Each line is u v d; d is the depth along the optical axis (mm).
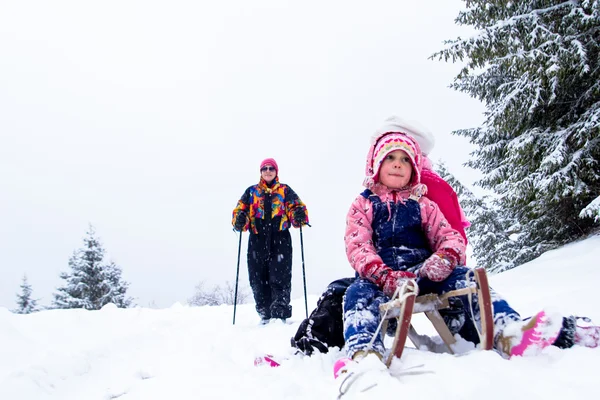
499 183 10609
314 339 2422
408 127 2785
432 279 2168
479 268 1841
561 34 8320
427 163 2926
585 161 7965
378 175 2656
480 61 8797
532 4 8836
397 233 2480
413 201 2547
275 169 5867
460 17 9773
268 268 5648
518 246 12141
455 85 11609
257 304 5605
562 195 8078
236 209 5805
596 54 8141
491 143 11969
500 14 9281
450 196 2744
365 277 2258
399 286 1909
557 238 9906
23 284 33094
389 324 2352
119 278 26969
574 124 8312
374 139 2781
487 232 14531
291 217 5742
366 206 2564
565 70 7773
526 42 8148
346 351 1980
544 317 1695
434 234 2492
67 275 26234
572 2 8180
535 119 9203
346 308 2115
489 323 1806
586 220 9250
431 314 2139
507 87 9352
